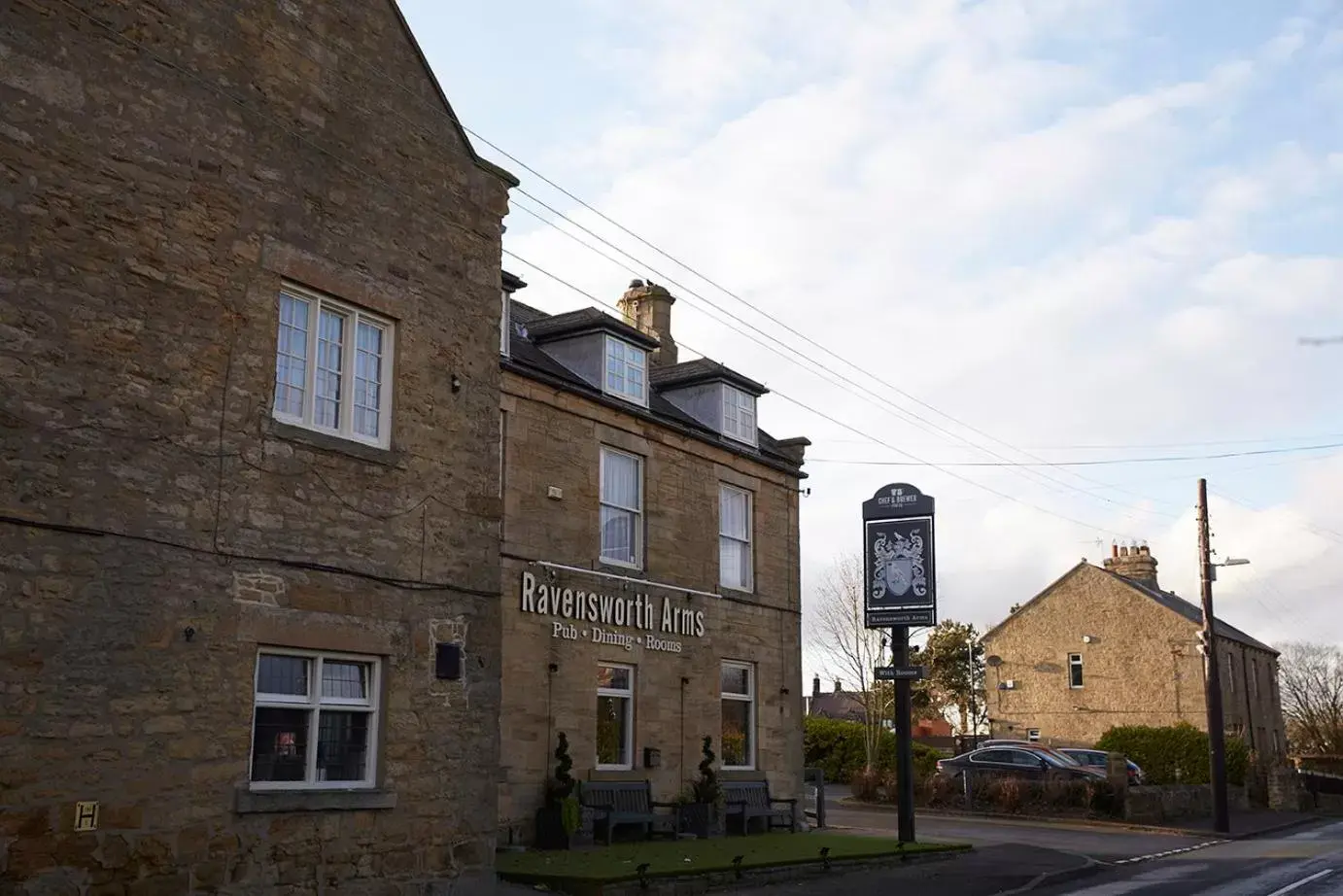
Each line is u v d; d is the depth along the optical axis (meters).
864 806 33.09
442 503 14.38
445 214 15.07
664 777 21.50
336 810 12.53
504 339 19.72
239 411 12.15
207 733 11.42
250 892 11.60
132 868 10.68
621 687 21.06
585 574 20.28
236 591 11.88
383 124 14.31
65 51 11.07
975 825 28.48
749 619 24.38
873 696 44.69
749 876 16.81
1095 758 35.56
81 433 10.77
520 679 18.81
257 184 12.69
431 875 13.52
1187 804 33.62
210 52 12.38
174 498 11.44
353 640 12.99
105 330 11.08
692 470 23.34
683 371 25.00
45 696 10.24
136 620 10.98
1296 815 38.56
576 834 18.80
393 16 14.62
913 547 22.66
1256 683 57.03
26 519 10.29
